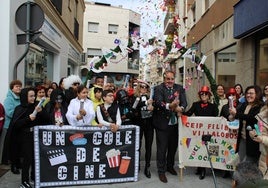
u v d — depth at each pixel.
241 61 11.27
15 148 6.47
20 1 8.18
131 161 6.41
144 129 6.89
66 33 16.59
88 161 6.15
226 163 6.51
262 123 5.09
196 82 19.67
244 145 5.85
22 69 8.54
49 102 6.26
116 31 45.56
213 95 9.00
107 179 6.27
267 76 9.57
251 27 9.39
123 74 44.59
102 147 6.23
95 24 44.69
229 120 6.38
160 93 6.58
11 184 6.04
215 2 14.99
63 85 7.67
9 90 7.12
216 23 14.73
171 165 7.00
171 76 6.59
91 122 6.28
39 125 5.92
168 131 6.62
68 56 17.86
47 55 13.45
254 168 2.20
